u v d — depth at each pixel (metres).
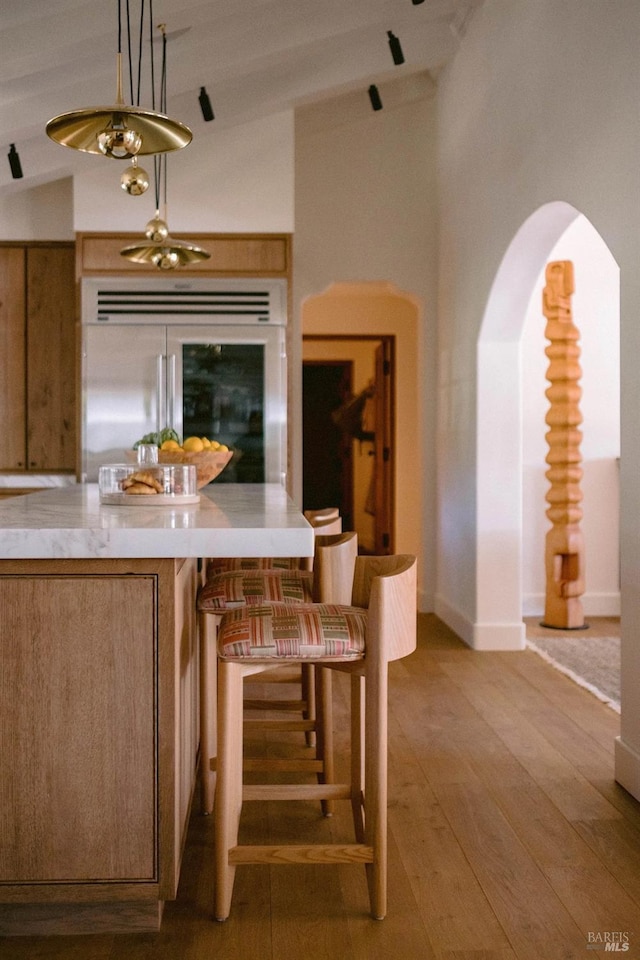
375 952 1.98
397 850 2.50
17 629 2.00
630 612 2.92
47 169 5.01
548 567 5.69
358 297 7.70
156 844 2.02
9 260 5.68
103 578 2.00
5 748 2.00
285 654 2.07
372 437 9.53
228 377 5.32
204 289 5.31
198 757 2.94
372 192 6.04
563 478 5.54
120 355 5.28
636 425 2.85
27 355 5.70
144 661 2.01
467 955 1.97
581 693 4.15
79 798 2.01
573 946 2.01
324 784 2.73
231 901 2.21
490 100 4.61
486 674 4.50
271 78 4.93
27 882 2.01
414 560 2.24
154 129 2.55
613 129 3.01
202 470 3.17
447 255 5.73
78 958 1.96
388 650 2.12
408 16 4.60
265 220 5.36
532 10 3.89
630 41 2.86
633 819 2.71
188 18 4.01
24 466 5.70
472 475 5.12
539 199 3.81
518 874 2.36
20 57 3.96
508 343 4.96
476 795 2.90
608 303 6.12
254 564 3.25
